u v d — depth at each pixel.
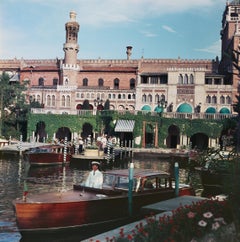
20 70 94.12
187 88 75.62
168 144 68.94
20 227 15.89
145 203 19.12
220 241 10.11
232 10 85.75
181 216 11.20
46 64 95.94
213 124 62.06
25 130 76.25
